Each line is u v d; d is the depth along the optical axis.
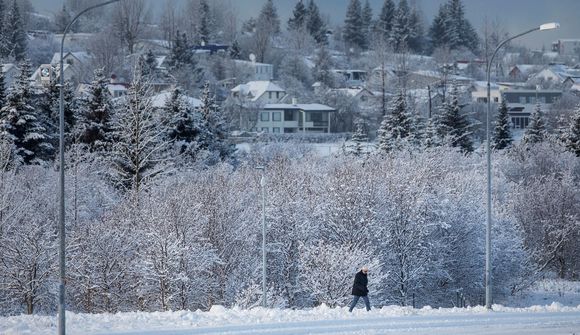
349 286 108.94
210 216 116.44
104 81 195.12
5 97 190.88
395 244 124.44
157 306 108.44
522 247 144.38
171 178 146.38
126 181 167.50
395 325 70.81
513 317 76.75
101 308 111.81
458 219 132.00
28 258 108.88
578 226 167.38
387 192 125.81
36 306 115.06
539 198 171.38
